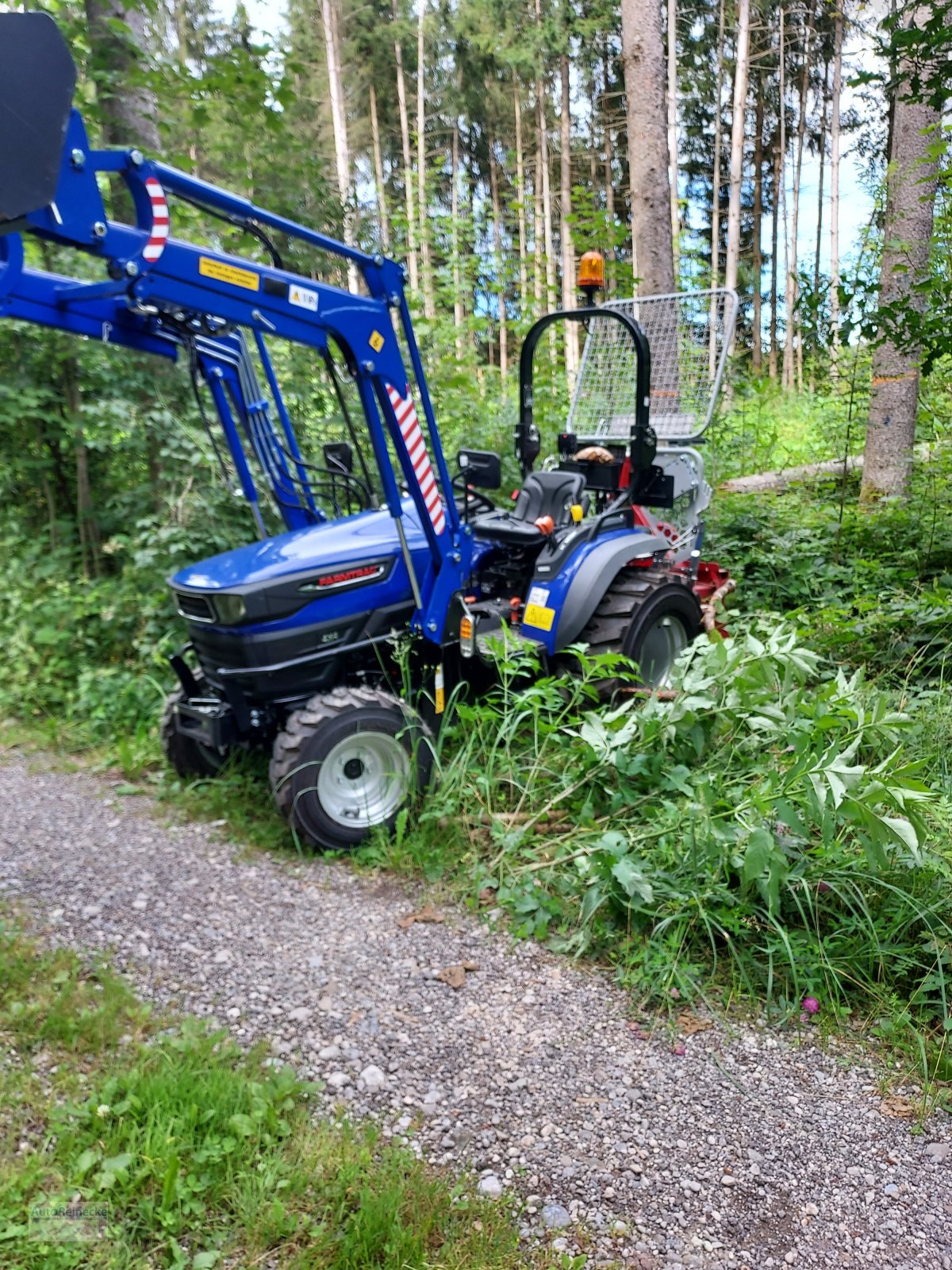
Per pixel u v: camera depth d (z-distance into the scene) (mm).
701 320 5043
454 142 23922
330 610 3695
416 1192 1953
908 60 4477
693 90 24094
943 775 3568
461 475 4430
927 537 5941
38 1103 2164
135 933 2939
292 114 7441
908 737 3760
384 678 3955
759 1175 2096
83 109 5625
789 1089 2377
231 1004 2613
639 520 4777
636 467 4539
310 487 4570
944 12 4156
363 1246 1804
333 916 3104
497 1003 2672
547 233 20219
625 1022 2619
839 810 2688
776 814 2820
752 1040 2561
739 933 2789
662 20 7777
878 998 2693
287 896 3229
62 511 6039
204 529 5410
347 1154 2055
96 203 2836
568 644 4273
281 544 3830
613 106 23000
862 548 6113
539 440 4875
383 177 23281
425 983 2750
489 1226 1909
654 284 7934
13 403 5305
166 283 3061
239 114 6203
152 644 5133
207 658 3811
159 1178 1925
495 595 4820
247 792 3967
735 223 19719
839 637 4715
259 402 4312
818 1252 1904
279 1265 1795
